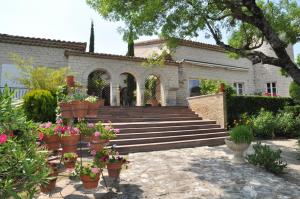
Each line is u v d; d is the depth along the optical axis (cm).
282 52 843
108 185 552
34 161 281
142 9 895
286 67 845
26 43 1403
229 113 1421
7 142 274
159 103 1886
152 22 949
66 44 1488
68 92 623
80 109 534
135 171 669
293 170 721
